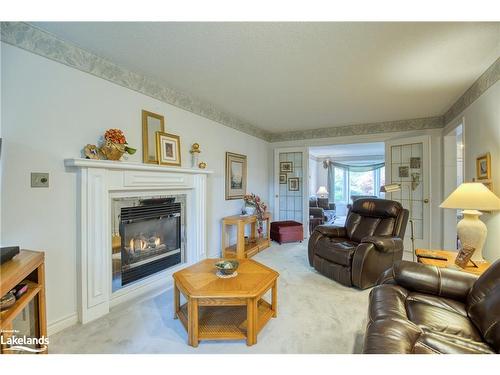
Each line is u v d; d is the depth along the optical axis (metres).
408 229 4.23
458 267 1.94
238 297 1.67
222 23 1.74
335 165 9.69
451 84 2.77
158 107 2.79
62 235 1.92
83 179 1.98
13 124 1.68
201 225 3.24
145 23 1.73
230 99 3.33
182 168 2.84
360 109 3.73
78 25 1.75
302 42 1.96
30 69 1.75
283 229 4.73
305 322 1.97
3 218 1.64
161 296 2.48
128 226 2.49
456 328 1.23
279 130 5.34
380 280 1.91
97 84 2.18
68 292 1.95
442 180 3.98
